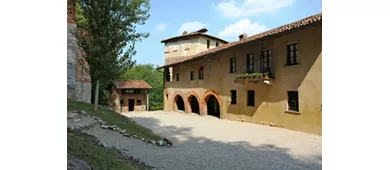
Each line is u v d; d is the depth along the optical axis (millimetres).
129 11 12109
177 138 11016
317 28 11438
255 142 10195
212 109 23797
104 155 5207
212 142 10164
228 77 17984
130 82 29031
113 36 11625
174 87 26609
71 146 4918
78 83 13797
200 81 21578
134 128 10445
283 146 9438
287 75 13141
